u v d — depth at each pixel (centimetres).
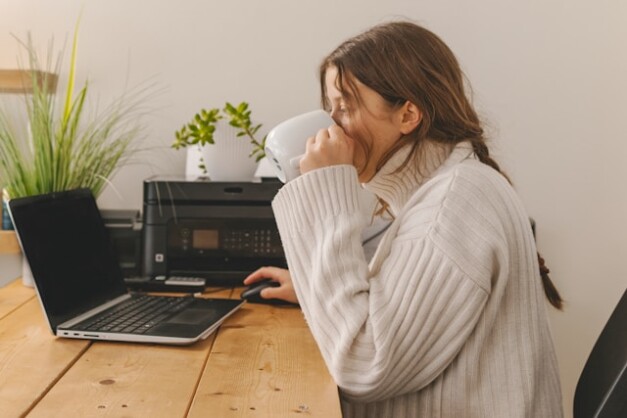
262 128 205
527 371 104
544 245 210
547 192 209
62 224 135
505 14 204
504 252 102
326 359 103
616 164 207
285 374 101
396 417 106
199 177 186
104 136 183
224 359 108
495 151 207
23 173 163
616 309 122
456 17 204
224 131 176
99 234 149
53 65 201
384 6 204
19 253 182
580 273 210
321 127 126
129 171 204
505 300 106
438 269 101
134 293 154
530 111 206
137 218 179
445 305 100
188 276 168
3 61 200
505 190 108
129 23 202
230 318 136
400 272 103
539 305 107
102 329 117
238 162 177
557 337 212
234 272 168
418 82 115
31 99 195
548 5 204
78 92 201
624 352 106
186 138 182
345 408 109
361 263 107
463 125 118
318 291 104
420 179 119
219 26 203
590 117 207
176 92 204
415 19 204
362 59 115
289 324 132
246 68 204
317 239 109
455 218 103
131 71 202
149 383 95
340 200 111
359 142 118
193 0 202
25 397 88
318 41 204
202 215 168
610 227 209
